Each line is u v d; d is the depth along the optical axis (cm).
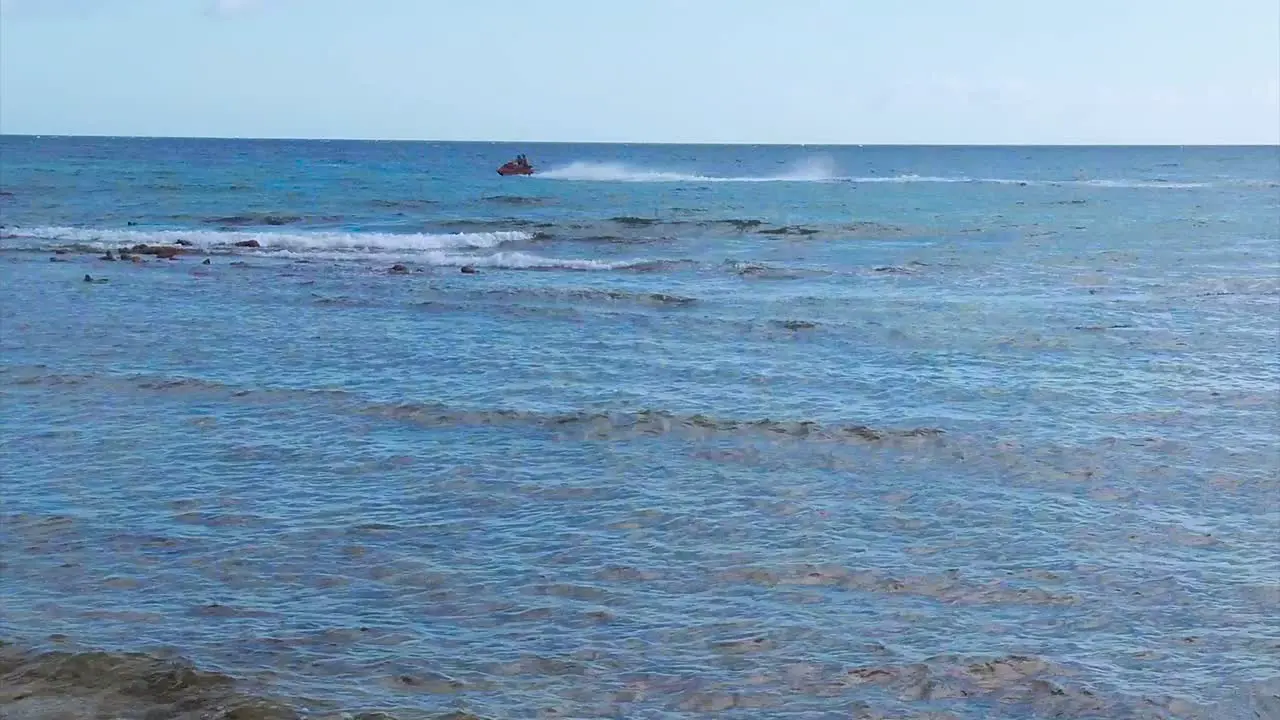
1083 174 10806
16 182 6009
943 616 882
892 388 1633
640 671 787
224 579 935
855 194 6750
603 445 1333
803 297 2525
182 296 2430
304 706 723
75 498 1122
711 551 1009
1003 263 3212
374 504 1122
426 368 1736
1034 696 759
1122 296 2567
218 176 7244
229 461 1253
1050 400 1568
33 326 2017
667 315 2264
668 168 11275
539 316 2238
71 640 812
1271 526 1085
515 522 1078
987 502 1148
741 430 1392
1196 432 1409
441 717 714
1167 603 909
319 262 3116
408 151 16700
